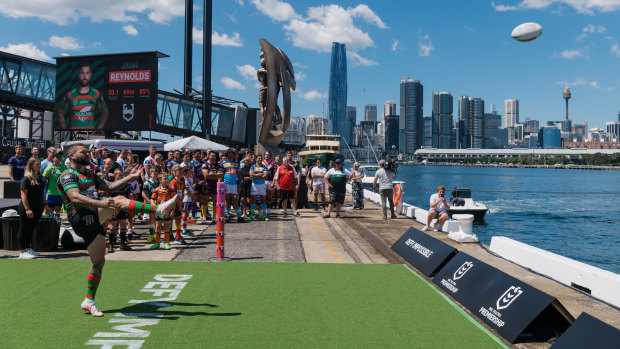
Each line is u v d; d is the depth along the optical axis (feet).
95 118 115.96
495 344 12.78
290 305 16.10
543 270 22.36
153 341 12.36
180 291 17.70
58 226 25.72
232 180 39.01
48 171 30.78
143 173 33.60
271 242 29.81
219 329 13.46
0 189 66.49
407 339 13.00
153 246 27.04
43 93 147.43
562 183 356.38
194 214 40.22
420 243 23.90
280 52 92.63
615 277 18.10
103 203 13.57
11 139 182.19
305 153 241.96
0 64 136.15
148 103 113.60
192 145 60.29
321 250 27.17
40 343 12.09
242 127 187.42
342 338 12.93
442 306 16.29
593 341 11.21
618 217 116.88
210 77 174.19
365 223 39.83
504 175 581.53
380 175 42.60
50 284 18.38
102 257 14.53
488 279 16.55
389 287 18.84
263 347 12.10
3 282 18.61
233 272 21.17
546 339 13.47
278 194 52.85
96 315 14.44
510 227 97.50
